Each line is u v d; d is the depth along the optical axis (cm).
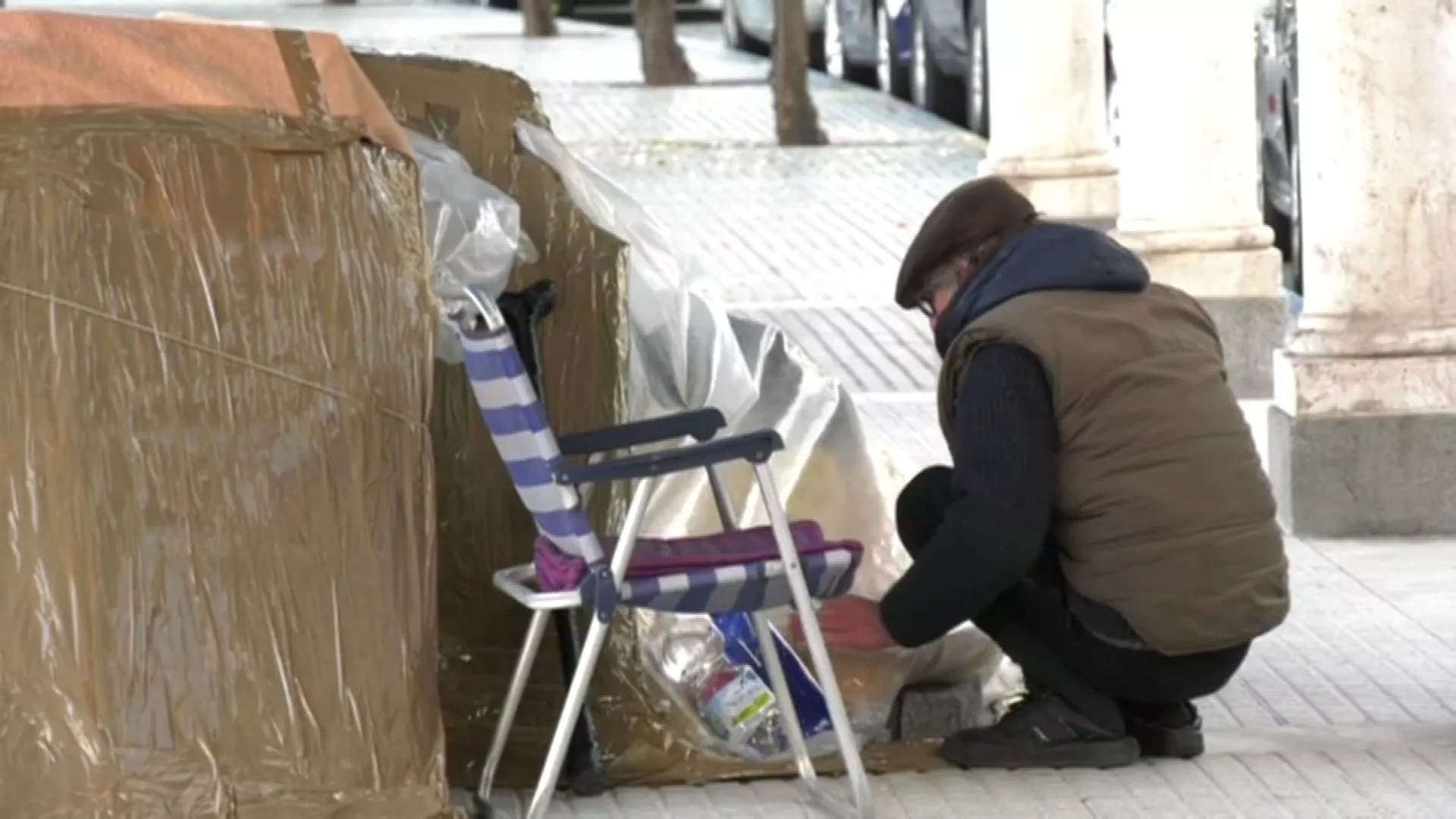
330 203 1475
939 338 1652
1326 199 2386
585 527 1455
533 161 1708
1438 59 2336
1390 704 1845
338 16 10100
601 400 1703
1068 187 3928
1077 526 1614
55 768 1420
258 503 1456
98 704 1429
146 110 1456
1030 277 1605
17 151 1434
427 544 1501
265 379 1459
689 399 1791
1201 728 1733
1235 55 3020
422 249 1507
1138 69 3052
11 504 1430
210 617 1447
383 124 1505
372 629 1477
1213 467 1609
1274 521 1645
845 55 7431
